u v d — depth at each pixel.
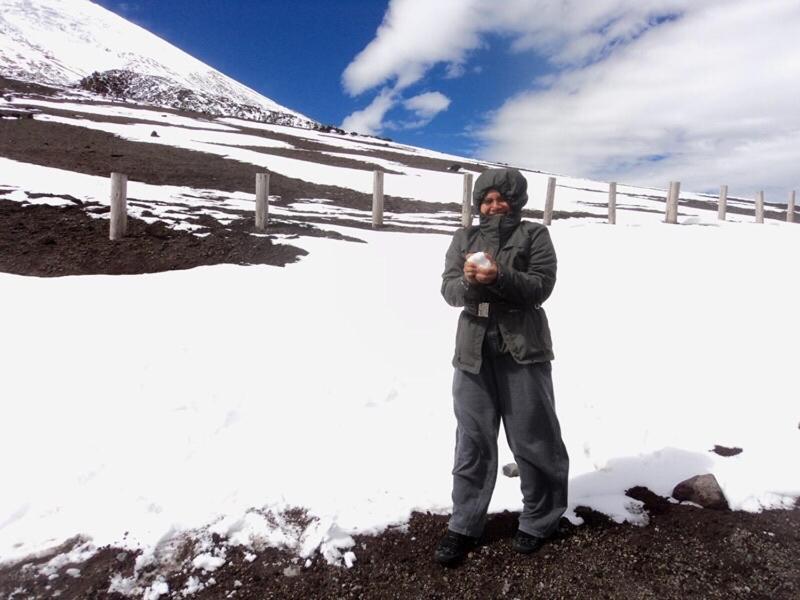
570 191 24.86
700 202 27.45
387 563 2.22
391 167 25.17
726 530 2.40
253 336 4.67
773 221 19.78
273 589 2.06
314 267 7.18
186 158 17.61
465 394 2.25
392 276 6.95
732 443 3.11
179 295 5.57
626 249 9.53
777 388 3.81
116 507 2.50
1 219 7.88
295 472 2.83
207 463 2.89
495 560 2.23
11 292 5.22
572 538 2.35
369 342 4.75
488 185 2.23
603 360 4.45
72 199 9.31
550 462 2.24
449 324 5.34
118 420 3.25
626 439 3.16
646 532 2.40
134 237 7.86
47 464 2.80
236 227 9.25
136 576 2.11
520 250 2.16
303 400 3.67
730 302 6.16
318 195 15.52
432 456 3.02
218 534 2.34
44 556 2.20
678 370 4.21
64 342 4.25
